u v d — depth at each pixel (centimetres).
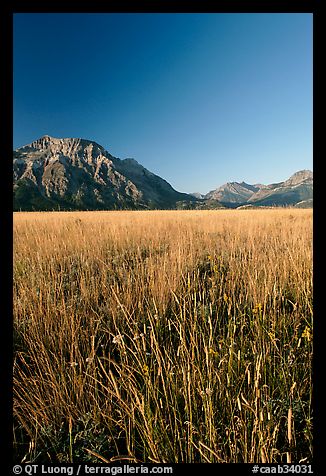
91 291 409
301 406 198
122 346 234
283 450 181
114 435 200
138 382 234
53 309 326
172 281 407
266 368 225
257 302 339
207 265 544
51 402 216
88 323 328
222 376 209
